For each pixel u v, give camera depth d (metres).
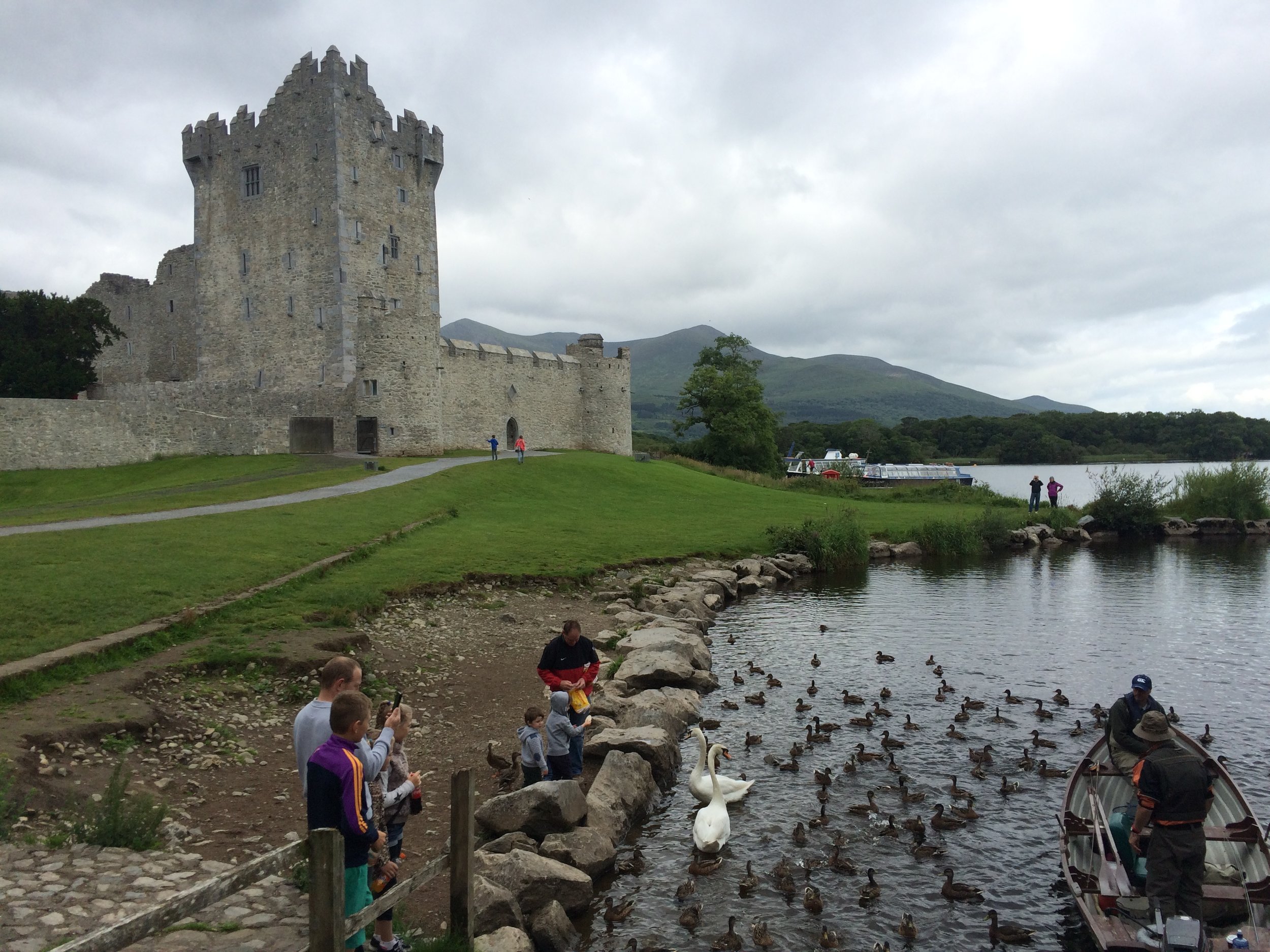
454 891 8.95
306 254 65.25
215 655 17.38
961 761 17.33
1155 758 10.48
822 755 17.56
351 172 64.75
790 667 24.36
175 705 15.43
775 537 45.06
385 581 26.02
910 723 19.14
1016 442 193.38
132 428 54.56
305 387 65.62
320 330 64.88
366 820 7.56
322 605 22.12
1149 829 11.14
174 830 11.23
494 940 9.52
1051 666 24.62
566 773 14.16
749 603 34.25
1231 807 12.47
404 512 38.06
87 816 10.60
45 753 12.53
